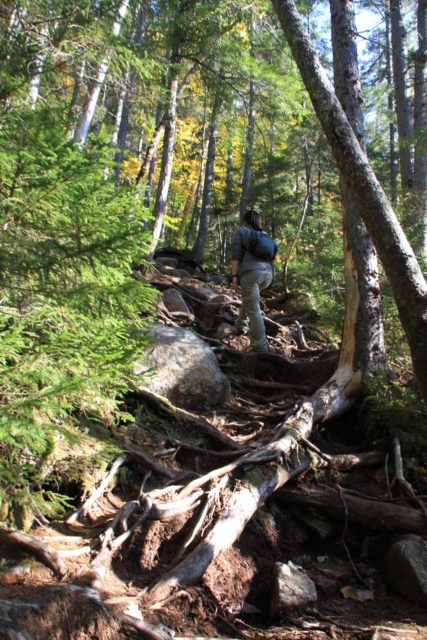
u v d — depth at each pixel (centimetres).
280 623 276
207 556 283
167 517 301
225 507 321
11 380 252
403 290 301
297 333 728
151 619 236
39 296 251
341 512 367
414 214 812
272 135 1119
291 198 1558
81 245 225
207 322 761
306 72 375
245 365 575
